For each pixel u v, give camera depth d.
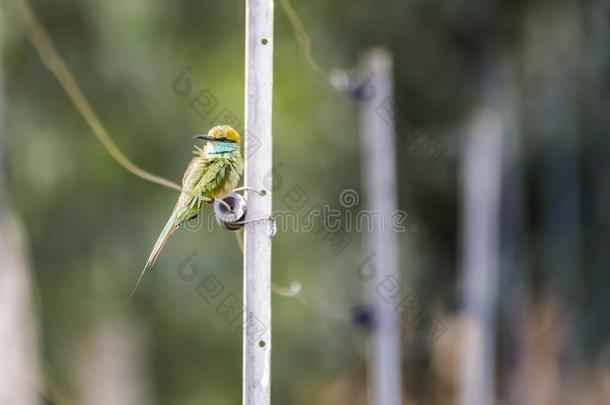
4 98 15.73
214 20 18.69
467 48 22.28
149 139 17.73
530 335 24.03
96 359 19.42
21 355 13.22
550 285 24.53
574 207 23.72
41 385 15.97
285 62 19.16
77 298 18.28
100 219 17.88
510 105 22.75
